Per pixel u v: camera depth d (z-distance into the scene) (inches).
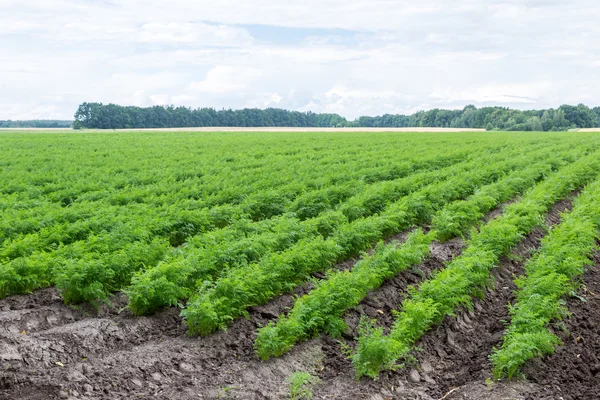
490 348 438.9
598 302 538.6
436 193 930.1
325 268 595.2
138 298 454.9
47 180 1105.4
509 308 487.2
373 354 382.9
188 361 389.1
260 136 2785.4
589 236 675.4
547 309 452.1
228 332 433.4
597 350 438.3
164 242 606.9
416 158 1473.9
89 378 356.2
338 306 457.7
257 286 472.4
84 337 413.4
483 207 900.0
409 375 399.2
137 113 5748.0
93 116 5472.4
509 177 1134.4
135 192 921.5
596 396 367.2
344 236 641.0
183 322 452.4
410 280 573.3
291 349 415.8
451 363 430.0
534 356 405.1
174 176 1179.9
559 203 1063.0
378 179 1197.7
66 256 543.5
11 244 558.6
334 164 1363.2
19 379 346.9
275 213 874.1
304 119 7224.4
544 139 2544.3
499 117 6023.6
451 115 7017.7
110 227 673.0
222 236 625.0
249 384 367.6
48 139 2295.8
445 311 465.4
